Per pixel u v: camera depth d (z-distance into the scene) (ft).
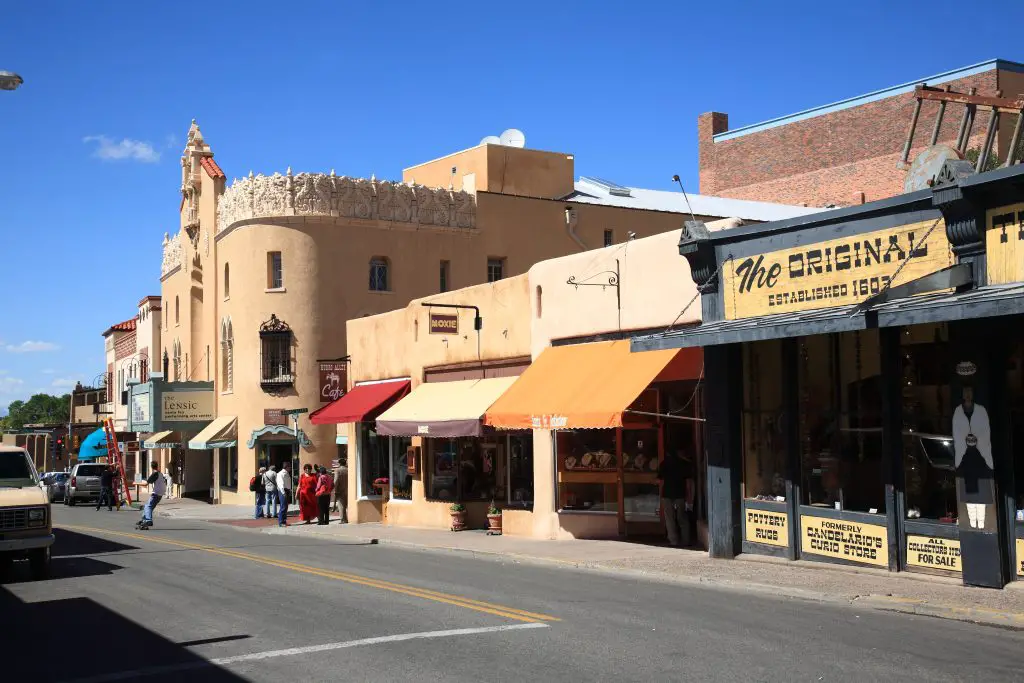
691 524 65.21
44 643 36.22
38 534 54.60
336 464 109.70
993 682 27.58
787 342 54.39
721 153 186.70
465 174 149.18
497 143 153.28
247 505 138.21
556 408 64.80
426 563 61.21
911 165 55.88
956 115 147.43
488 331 82.02
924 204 46.73
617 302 67.36
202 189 159.74
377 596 45.42
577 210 144.36
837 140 166.20
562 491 72.90
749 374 57.16
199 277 165.17
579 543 67.92
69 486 155.63
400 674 29.45
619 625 36.83
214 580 52.95
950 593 42.22
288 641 34.99
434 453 89.35
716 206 158.40
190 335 168.45
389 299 137.39
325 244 135.03
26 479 58.80
